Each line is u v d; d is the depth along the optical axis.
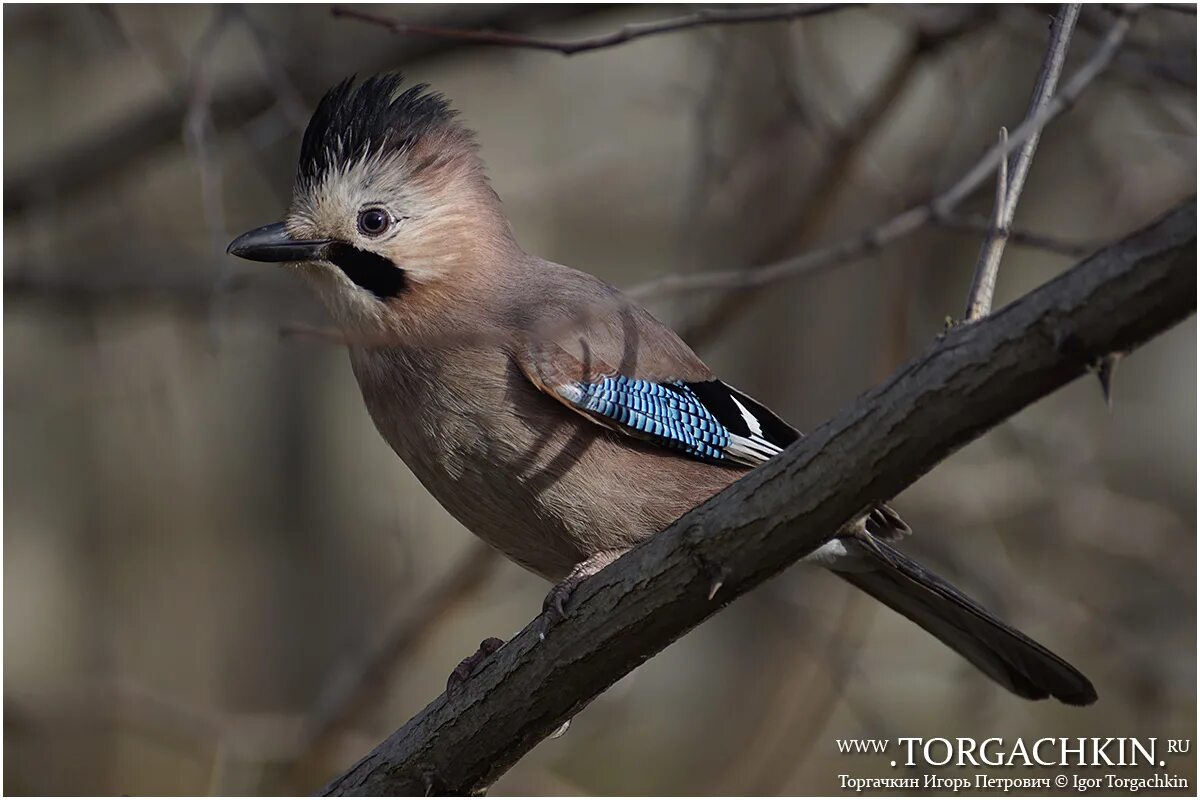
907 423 4.45
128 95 14.74
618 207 15.14
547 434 6.65
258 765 10.87
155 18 11.36
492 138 15.71
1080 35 9.43
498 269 7.07
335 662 14.08
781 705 12.73
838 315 12.95
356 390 15.14
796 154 11.36
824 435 4.66
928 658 12.32
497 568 10.83
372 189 6.82
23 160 14.66
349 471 14.98
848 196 12.02
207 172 8.05
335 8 6.91
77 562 16.59
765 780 11.41
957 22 9.08
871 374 12.55
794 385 13.14
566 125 14.57
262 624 14.71
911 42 9.33
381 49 10.47
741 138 11.43
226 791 10.72
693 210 9.00
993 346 4.26
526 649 5.48
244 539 15.37
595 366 6.71
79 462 16.58
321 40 11.57
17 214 11.02
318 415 14.84
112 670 16.17
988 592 10.69
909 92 10.41
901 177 11.23
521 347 6.66
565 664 5.38
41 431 16.53
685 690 13.59
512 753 5.63
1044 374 4.20
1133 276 3.97
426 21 10.31
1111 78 8.91
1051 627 10.83
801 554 4.84
